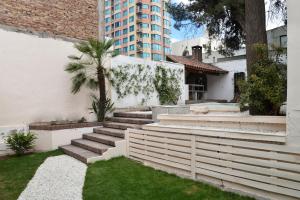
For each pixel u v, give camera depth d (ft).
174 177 17.08
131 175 17.63
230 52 53.62
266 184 12.66
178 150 17.33
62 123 28.81
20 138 24.63
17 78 27.61
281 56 15.66
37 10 30.27
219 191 14.44
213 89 64.39
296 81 11.71
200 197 13.70
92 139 26.32
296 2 11.68
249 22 18.30
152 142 19.53
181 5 47.09
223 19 47.39
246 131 13.92
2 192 15.34
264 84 15.25
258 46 16.06
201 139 15.76
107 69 34.45
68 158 22.82
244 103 16.40
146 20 216.13
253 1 18.16
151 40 218.59
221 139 14.65
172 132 17.78
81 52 32.86
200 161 15.85
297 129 11.64
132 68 38.65
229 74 62.13
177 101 45.96
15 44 27.63
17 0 28.66
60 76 31.24
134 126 24.61
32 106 28.68
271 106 15.69
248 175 13.38
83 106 33.27
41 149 26.89
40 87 29.40
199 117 17.78
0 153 25.34
